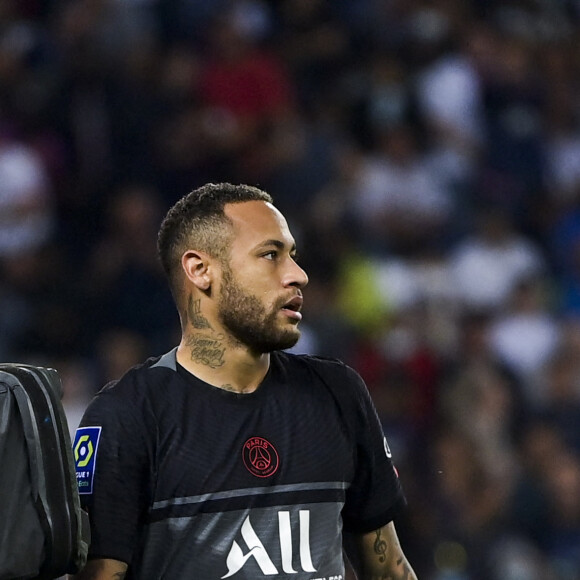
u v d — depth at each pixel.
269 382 11.97
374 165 37.66
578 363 32.78
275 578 11.37
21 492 10.44
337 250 34.22
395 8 42.34
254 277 11.68
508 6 45.44
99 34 36.97
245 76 38.28
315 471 11.73
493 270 36.34
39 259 32.41
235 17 39.09
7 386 10.63
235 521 11.40
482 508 27.72
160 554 11.40
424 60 41.09
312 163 36.56
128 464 11.30
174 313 31.61
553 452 29.64
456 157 39.53
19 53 36.47
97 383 29.38
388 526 12.60
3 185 33.47
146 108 35.91
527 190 40.66
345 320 32.34
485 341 33.41
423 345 32.28
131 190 34.72
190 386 11.75
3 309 30.86
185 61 37.97
